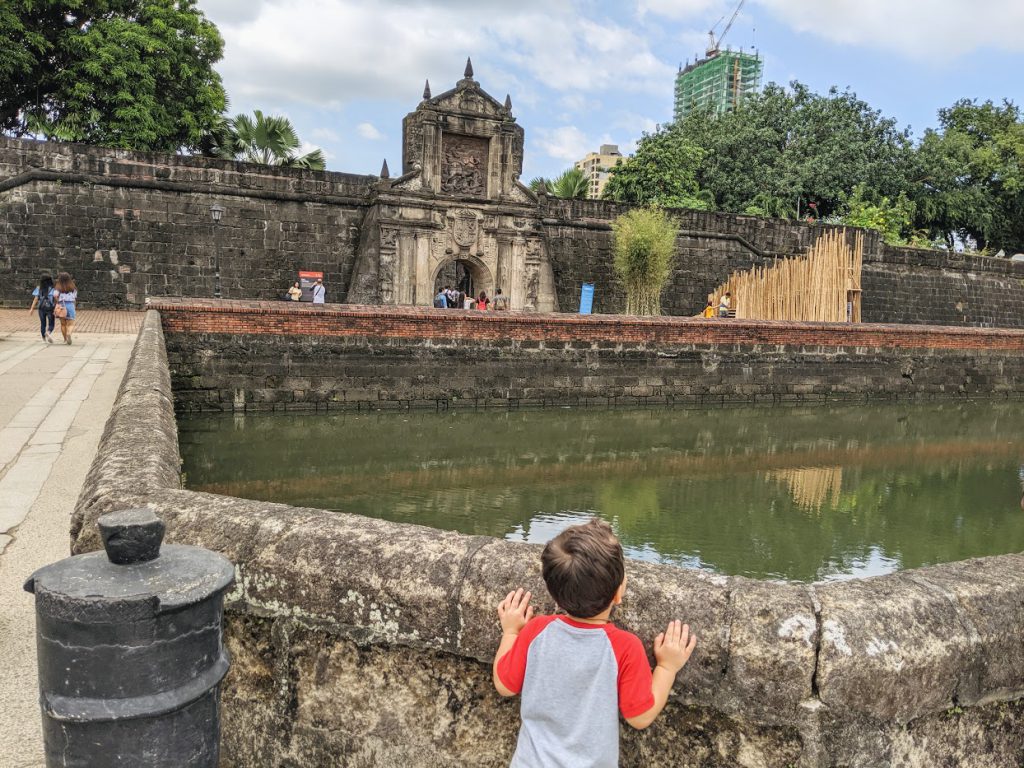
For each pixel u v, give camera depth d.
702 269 33.88
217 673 2.11
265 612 2.68
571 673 2.08
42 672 1.99
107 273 25.28
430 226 27.89
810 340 20.92
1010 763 2.41
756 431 17.14
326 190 27.94
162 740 1.99
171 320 15.12
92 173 25.02
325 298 27.78
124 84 30.56
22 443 8.04
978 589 2.41
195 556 2.17
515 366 17.75
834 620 2.18
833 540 10.24
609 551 2.09
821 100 48.41
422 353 16.94
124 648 1.91
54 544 5.07
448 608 2.41
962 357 23.22
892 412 20.55
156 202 25.80
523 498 11.49
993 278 40.28
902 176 46.59
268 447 13.58
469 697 2.46
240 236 26.81
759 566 9.16
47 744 2.02
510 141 29.06
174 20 32.28
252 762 2.80
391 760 2.57
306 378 16.03
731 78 144.50
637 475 13.16
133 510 2.12
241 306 15.55
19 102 31.80
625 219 30.03
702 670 2.20
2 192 24.19
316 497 11.06
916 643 2.20
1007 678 2.34
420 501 11.12
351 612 2.55
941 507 11.98
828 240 27.84
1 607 4.07
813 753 2.15
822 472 14.01
